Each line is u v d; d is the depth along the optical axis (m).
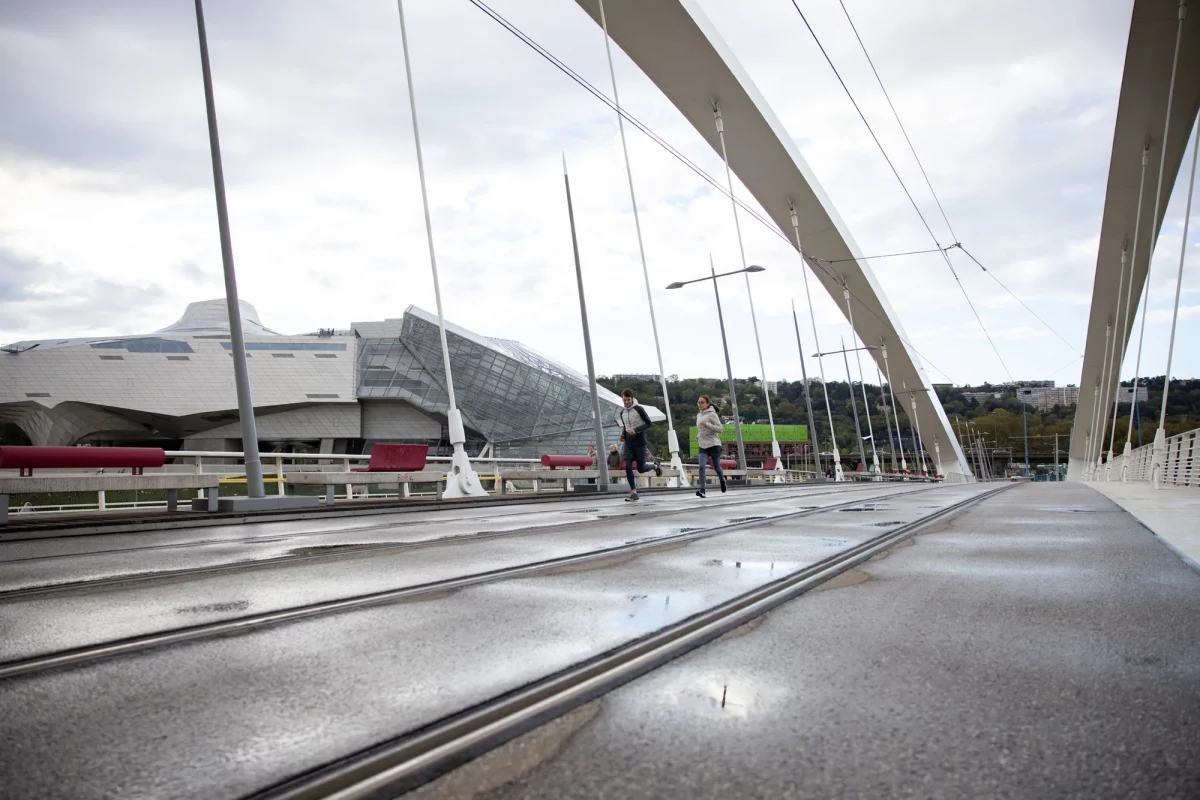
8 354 84.75
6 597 4.04
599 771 1.62
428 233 16.36
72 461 9.29
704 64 39.19
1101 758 1.68
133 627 3.22
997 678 2.32
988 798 1.48
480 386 89.12
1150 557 5.23
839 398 151.88
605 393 93.69
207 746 1.81
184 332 105.56
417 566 5.11
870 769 1.62
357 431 94.06
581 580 4.36
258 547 6.51
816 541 6.43
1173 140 34.62
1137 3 27.27
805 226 52.78
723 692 2.19
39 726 1.97
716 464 16.12
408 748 1.77
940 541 6.40
